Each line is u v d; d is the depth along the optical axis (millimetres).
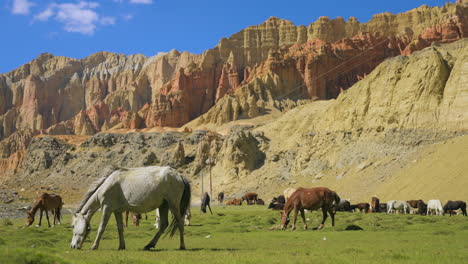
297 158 128875
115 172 20719
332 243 23578
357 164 108188
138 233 30297
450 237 26172
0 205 102500
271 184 125500
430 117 105375
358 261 16281
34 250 13859
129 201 20312
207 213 60281
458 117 101188
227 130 193625
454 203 55375
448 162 80000
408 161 93062
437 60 110312
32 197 150750
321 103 156875
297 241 24656
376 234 28047
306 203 31266
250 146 144375
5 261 12680
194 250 20234
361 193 90500
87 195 20922
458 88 104062
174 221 20812
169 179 20344
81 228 20656
